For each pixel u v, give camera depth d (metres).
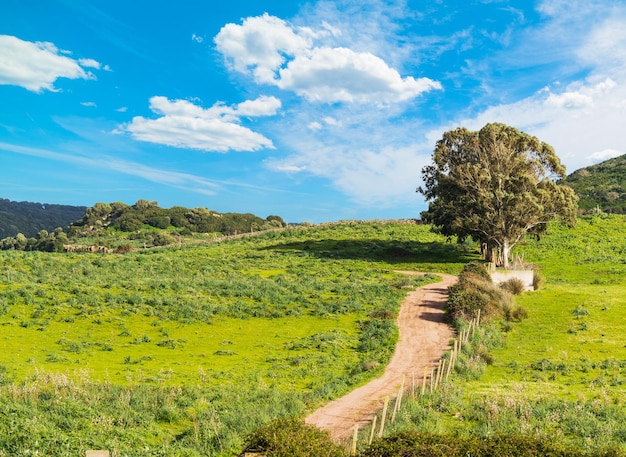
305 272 65.31
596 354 30.62
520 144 62.47
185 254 84.75
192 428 18.61
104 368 29.00
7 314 38.62
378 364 30.50
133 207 188.12
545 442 13.59
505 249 59.75
